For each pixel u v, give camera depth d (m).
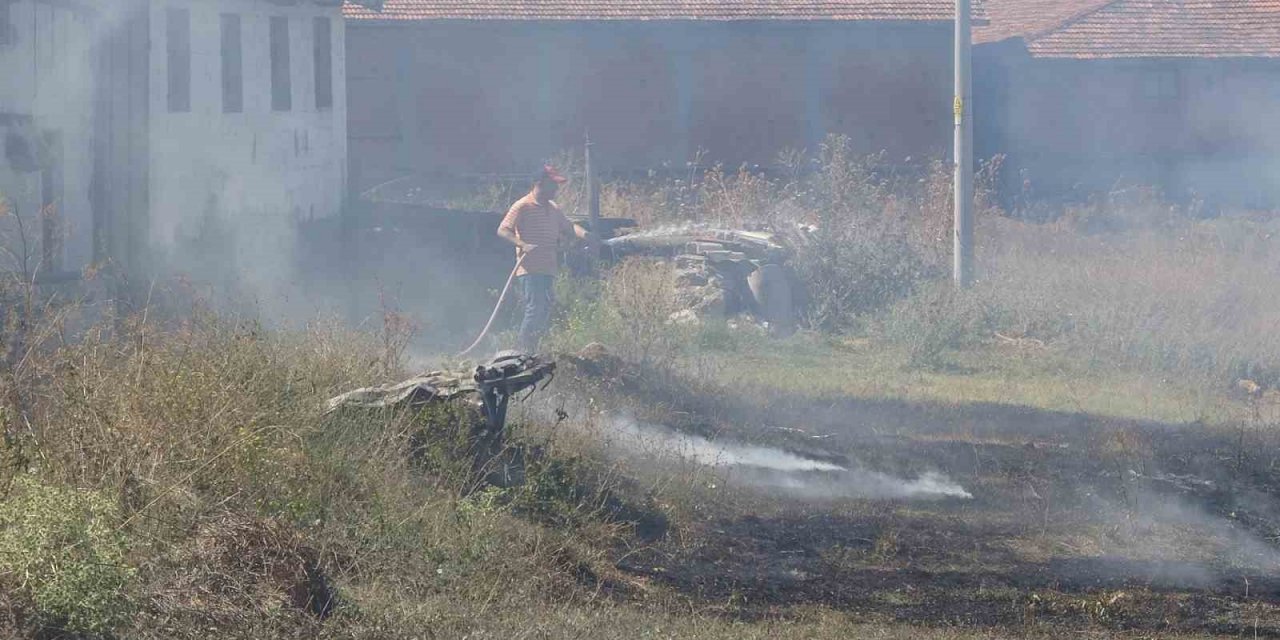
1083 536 16.91
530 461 16.45
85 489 12.00
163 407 13.81
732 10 65.81
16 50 25.02
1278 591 15.12
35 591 10.68
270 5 42.88
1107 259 40.50
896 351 29.62
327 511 13.54
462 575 13.14
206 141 38.03
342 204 49.34
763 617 13.49
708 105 67.00
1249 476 19.98
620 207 46.22
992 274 35.50
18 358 15.19
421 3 65.81
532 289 26.09
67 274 23.92
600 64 66.69
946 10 66.38
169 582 11.34
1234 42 70.38
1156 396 26.59
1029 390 26.47
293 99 44.78
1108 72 70.62
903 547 16.14
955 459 20.30
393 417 16.11
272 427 14.28
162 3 34.50
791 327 32.09
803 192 52.53
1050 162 70.75
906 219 39.72
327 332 19.78
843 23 65.50
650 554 15.32
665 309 29.41
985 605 14.29
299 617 11.41
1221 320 32.66
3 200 21.59
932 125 67.50
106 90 30.27
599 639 12.06
